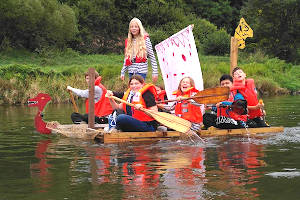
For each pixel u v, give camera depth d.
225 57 34.75
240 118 8.48
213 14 44.78
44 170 5.58
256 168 5.54
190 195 4.46
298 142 7.45
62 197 4.45
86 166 5.77
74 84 18.91
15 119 11.52
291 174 5.22
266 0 38.47
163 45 9.78
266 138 7.90
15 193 4.62
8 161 6.18
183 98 8.00
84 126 8.85
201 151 6.71
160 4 39.44
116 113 8.30
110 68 23.45
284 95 21.80
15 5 28.64
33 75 20.20
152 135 7.86
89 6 36.19
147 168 5.61
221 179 5.03
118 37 37.81
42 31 31.22
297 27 37.97
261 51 35.28
